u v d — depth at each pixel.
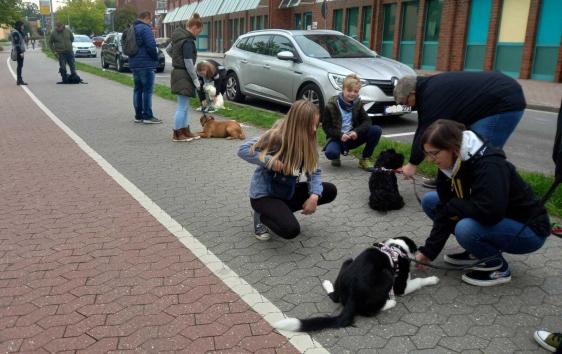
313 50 9.96
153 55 9.09
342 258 3.86
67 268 3.65
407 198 5.23
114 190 5.46
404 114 9.74
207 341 2.82
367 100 8.70
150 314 3.08
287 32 10.57
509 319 3.04
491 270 3.40
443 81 4.25
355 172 6.18
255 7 31.19
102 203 5.04
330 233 4.33
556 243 4.09
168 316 3.06
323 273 3.62
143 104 9.57
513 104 4.20
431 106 4.24
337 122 6.03
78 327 2.94
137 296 3.28
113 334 2.88
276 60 10.50
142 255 3.87
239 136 8.13
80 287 3.38
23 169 6.29
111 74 19.91
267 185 3.93
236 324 2.98
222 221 4.61
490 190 2.99
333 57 9.80
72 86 16.17
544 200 3.12
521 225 3.19
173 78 7.69
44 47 50.91
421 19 20.77
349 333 2.89
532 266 3.70
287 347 2.77
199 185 5.68
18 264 3.71
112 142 7.89
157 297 3.27
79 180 5.83
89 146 7.59
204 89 10.72
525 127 9.73
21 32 16.17
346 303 2.97
